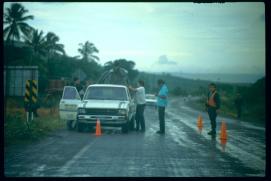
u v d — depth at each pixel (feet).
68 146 48.42
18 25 233.35
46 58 247.29
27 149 45.57
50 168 34.53
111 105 65.62
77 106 67.87
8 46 217.15
